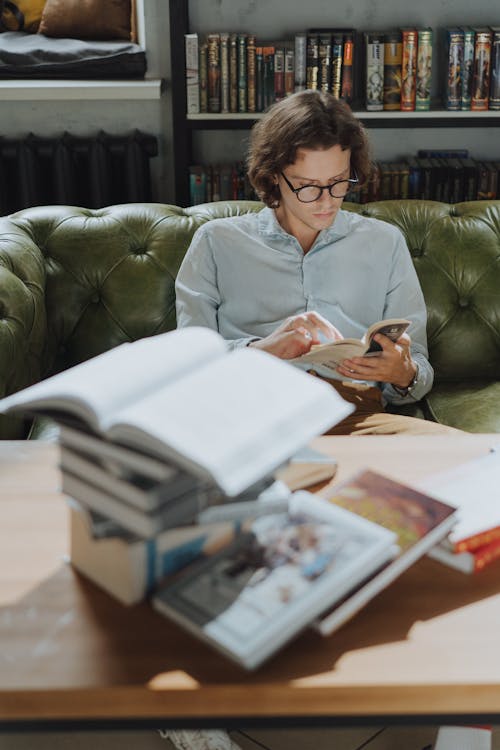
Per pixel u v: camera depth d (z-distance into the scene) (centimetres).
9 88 296
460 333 219
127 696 97
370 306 200
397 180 298
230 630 100
